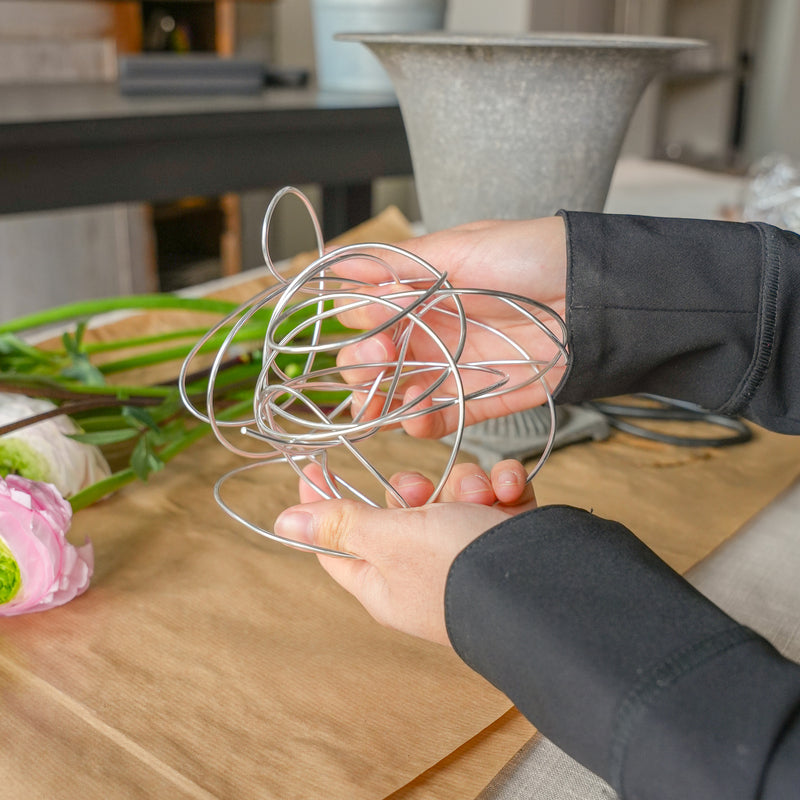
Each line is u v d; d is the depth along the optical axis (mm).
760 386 444
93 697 380
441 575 330
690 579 473
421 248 461
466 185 618
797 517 550
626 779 266
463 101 584
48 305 2449
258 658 411
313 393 639
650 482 585
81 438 506
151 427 530
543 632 285
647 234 425
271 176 1577
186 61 1743
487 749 359
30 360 631
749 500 563
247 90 1792
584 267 417
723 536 515
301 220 3105
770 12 4340
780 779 244
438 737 360
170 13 2713
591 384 447
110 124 1329
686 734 255
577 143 590
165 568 484
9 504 411
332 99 1715
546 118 578
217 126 1444
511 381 505
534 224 452
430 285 466
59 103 1503
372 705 380
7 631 425
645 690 265
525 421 633
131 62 1684
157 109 1429
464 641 310
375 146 1697
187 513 544
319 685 393
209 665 405
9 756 345
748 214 1171
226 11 2672
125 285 2574
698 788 251
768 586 470
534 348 501
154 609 446
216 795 326
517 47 546
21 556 409
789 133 4316
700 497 565
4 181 1278
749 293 427
